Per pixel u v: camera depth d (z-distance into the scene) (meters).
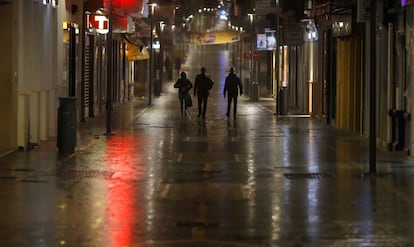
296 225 20.41
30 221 20.84
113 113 68.31
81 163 32.88
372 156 29.59
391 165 32.19
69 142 36.38
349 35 48.19
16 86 36.44
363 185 27.05
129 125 54.78
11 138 36.31
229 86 64.69
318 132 49.09
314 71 64.44
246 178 29.02
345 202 23.80
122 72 89.00
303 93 71.81
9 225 20.31
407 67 36.12
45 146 39.06
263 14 87.81
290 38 66.12
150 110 73.38
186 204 23.61
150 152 37.59
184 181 28.31
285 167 32.09
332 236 19.11
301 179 28.59
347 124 50.81
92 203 23.58
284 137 45.69
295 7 67.31
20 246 18.05
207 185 27.36
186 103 67.62
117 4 52.91
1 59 35.84
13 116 36.25
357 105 48.38
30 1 38.41
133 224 20.58
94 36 63.31
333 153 37.03
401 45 36.84
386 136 39.50
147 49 104.75
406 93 36.41
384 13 38.53
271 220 21.09
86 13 58.25
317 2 58.88
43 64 41.34
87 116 62.34
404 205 23.28
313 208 22.81
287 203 23.67
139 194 25.36
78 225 20.39
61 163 32.72
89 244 18.27
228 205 23.42
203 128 52.66
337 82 53.12
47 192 25.44
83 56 58.12
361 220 21.05
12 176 28.83
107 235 19.23
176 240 18.70
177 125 55.28
